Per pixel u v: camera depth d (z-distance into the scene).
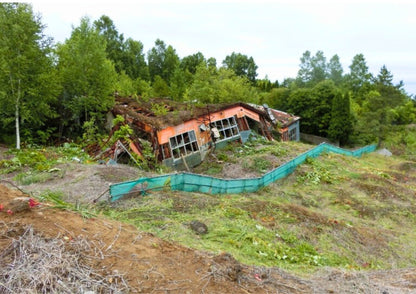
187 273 4.17
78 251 3.94
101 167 11.04
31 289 3.12
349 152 23.38
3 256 3.50
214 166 17.03
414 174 20.56
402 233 10.26
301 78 52.84
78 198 8.12
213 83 27.55
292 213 9.81
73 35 20.20
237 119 20.55
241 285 4.31
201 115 18.41
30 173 10.46
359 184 14.29
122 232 4.87
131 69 38.81
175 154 17.33
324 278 5.60
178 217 7.58
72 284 3.36
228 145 19.77
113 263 3.95
